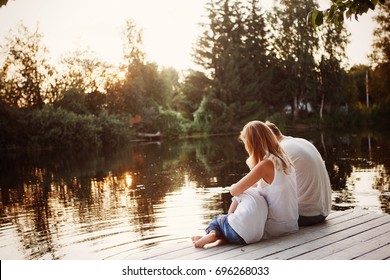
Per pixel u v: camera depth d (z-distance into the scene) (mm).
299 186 4277
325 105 35656
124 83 31250
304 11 33875
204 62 36438
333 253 3598
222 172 11031
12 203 8469
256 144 3990
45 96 26828
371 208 6512
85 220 6684
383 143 16203
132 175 11422
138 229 6027
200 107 33719
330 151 14586
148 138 30078
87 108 29312
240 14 36125
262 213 3891
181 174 11070
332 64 33344
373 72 29875
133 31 33406
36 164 16266
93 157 18078
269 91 36344
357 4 3787
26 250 5312
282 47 35938
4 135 24078
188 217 6562
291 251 3662
